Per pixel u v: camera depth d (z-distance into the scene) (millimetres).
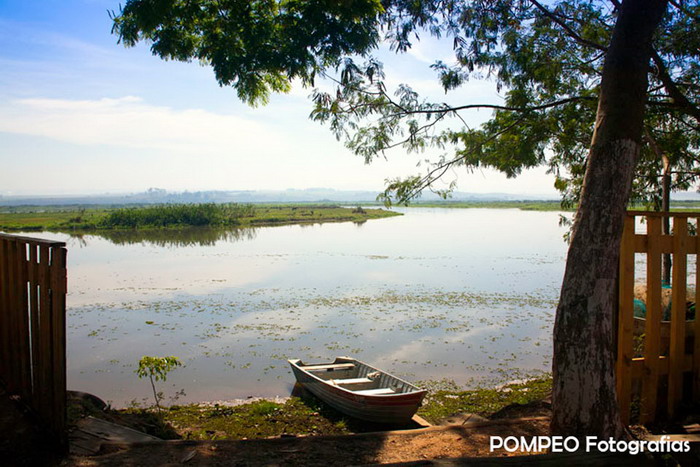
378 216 76688
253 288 19859
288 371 10758
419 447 4855
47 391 4480
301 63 6270
